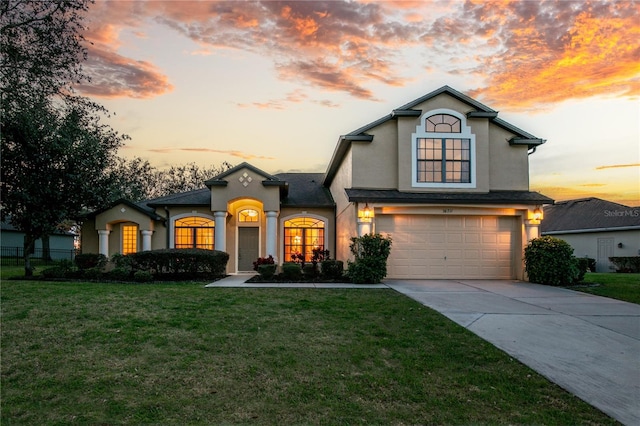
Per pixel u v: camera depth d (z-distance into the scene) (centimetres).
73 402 411
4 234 3228
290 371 506
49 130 1463
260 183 1678
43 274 1414
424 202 1379
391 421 383
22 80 1502
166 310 816
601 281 1352
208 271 1423
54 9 1528
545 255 1292
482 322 755
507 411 407
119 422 371
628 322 761
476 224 1473
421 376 497
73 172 1514
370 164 1491
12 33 1474
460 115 1488
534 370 520
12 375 479
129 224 1791
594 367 530
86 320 727
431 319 769
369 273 1276
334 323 733
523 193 1497
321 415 393
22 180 1441
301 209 1836
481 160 1484
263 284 1242
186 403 414
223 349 583
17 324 696
